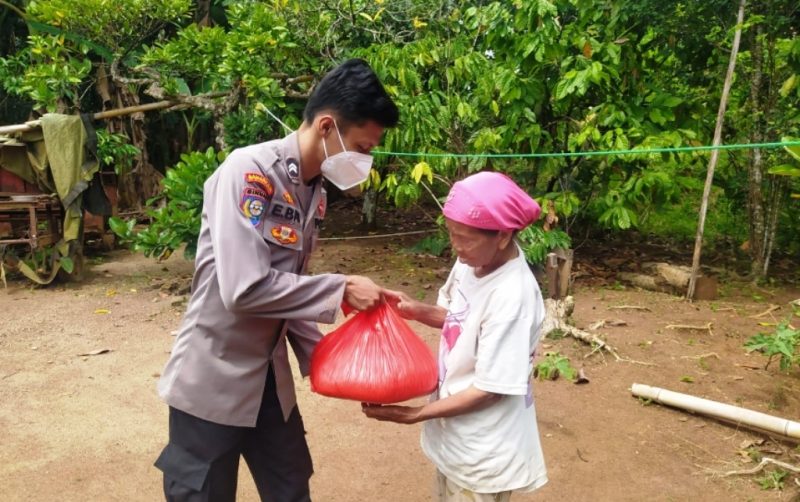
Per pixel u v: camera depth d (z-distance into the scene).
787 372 4.31
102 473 3.16
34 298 5.89
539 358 4.50
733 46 5.54
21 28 9.62
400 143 6.11
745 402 3.91
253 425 2.00
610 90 6.29
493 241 1.78
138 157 9.03
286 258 1.90
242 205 1.78
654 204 6.78
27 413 3.75
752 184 6.31
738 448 3.39
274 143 1.89
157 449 3.39
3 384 4.12
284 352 2.10
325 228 8.70
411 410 1.87
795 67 5.75
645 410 3.81
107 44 6.58
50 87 6.46
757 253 6.40
